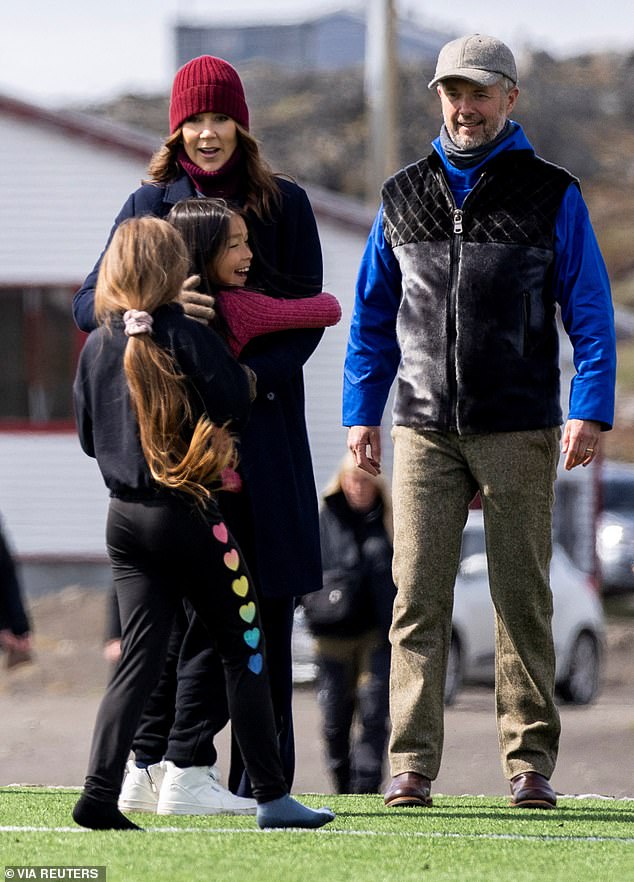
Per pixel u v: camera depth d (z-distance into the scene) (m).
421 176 14.70
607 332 14.31
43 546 55.38
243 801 13.73
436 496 14.49
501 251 14.30
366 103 193.62
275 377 13.84
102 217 55.22
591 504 57.97
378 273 15.05
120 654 12.09
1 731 33.97
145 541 11.94
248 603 12.18
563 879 10.79
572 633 38.31
